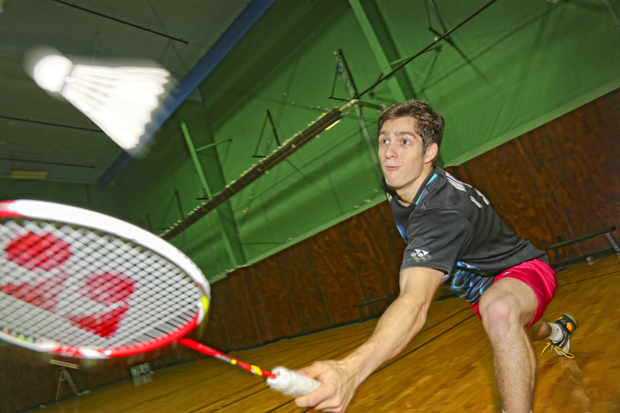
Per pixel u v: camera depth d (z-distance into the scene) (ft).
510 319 3.84
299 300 31.73
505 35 22.50
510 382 3.80
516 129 21.68
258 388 14.42
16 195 40.91
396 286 26.37
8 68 32.14
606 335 8.07
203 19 34.19
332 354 17.47
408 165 4.27
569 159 20.11
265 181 35.29
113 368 34.86
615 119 18.86
